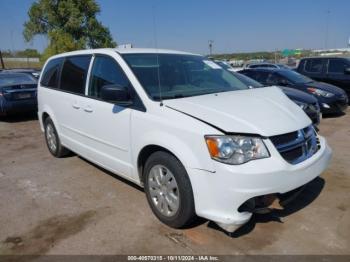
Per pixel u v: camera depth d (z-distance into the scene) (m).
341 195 3.77
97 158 4.16
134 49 4.09
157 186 3.24
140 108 3.32
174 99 3.26
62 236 3.14
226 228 2.73
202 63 4.33
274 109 3.18
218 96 3.44
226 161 2.64
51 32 45.78
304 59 11.14
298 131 2.98
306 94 7.23
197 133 2.75
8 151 6.15
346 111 9.34
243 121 2.81
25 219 3.49
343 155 5.19
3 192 4.20
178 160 2.94
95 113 3.97
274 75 9.05
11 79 9.77
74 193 4.09
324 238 2.96
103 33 50.31
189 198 2.90
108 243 2.99
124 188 4.17
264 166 2.64
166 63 3.91
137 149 3.35
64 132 4.94
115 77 3.75
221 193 2.67
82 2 48.16
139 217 3.42
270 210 2.83
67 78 4.79
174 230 3.15
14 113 9.02
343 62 10.17
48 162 5.33
